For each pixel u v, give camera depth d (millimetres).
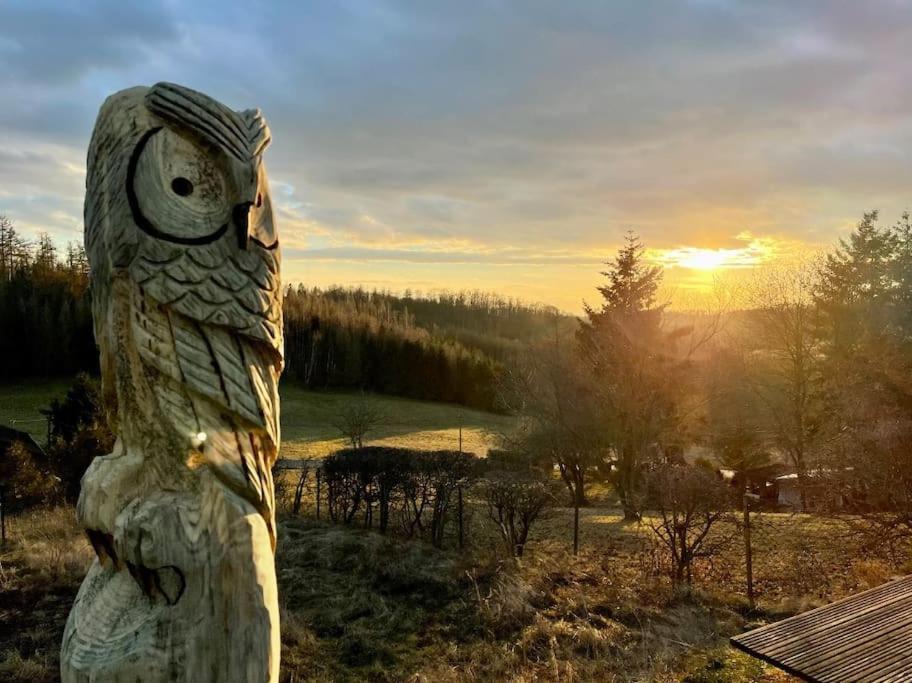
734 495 12680
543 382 21969
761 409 20688
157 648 1647
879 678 4406
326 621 8555
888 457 11375
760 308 22078
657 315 21609
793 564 11641
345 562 10906
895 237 20172
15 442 13711
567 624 8359
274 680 1783
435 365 45094
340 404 39625
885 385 15070
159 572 1686
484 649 7758
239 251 1864
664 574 11125
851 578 10734
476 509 15945
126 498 1807
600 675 7008
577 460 20750
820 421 19828
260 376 1894
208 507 1749
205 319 1797
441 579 10023
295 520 14484
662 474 12047
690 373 21156
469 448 29531
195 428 1784
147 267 1779
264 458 1935
